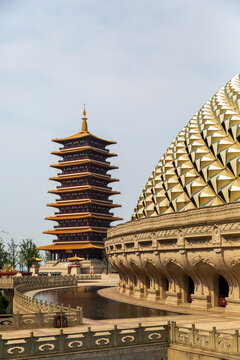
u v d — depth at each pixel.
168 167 53.97
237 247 33.56
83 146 146.00
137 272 51.66
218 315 33.78
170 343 24.25
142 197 62.09
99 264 133.62
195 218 37.56
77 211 142.62
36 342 21.62
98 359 22.55
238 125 42.62
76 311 29.91
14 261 142.62
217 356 21.09
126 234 51.47
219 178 39.75
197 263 37.91
